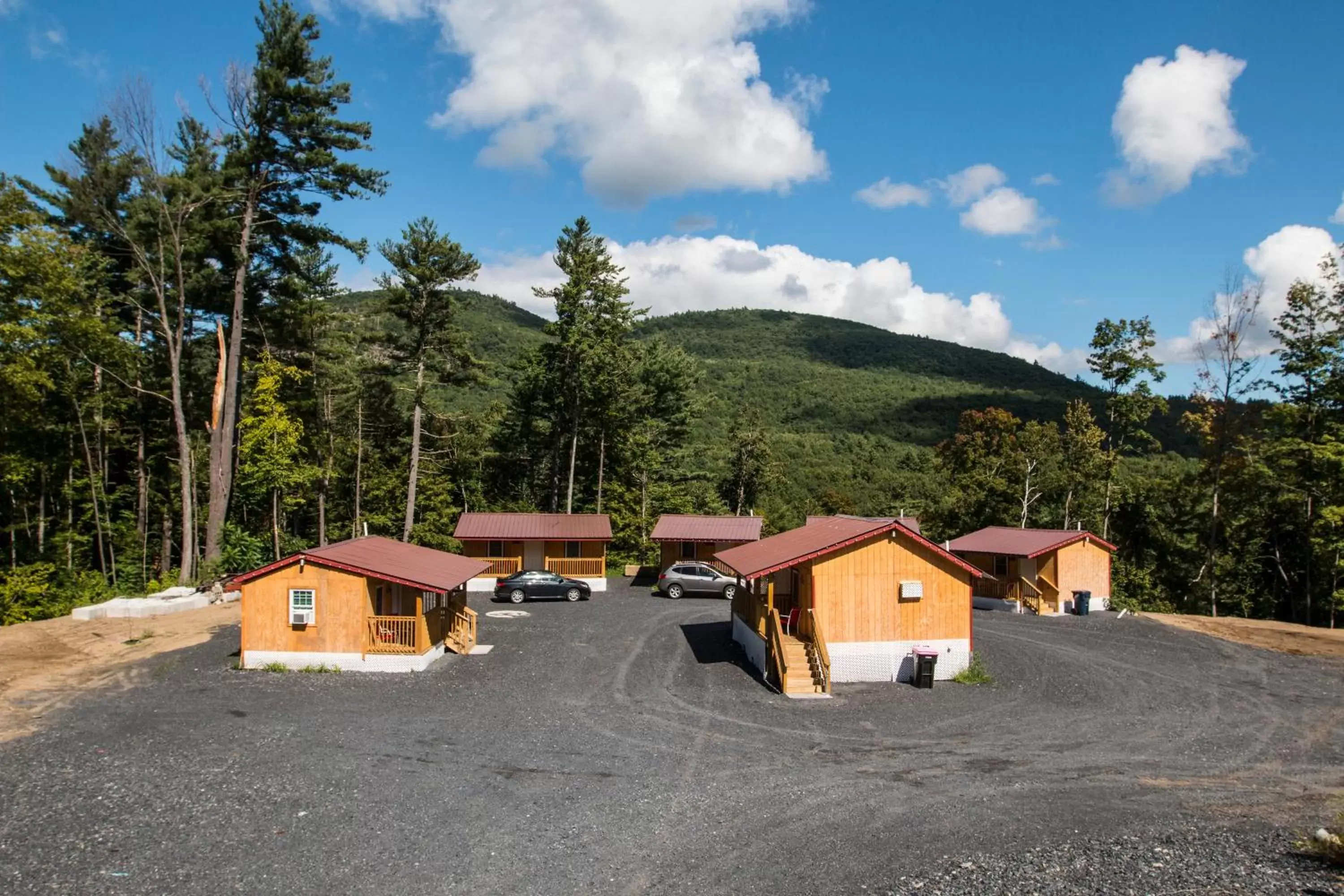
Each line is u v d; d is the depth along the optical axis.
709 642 26.12
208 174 37.00
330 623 21.28
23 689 18.59
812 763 14.66
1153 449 51.09
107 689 18.81
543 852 10.66
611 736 16.09
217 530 33.44
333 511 52.41
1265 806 12.88
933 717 18.20
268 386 38.28
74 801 12.13
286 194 35.00
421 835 11.14
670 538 40.62
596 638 26.66
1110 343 47.88
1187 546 46.41
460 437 55.19
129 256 37.94
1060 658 25.14
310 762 14.10
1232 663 25.08
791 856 10.62
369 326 51.31
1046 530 38.44
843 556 21.95
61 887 9.48
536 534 39.16
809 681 20.34
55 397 36.81
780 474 72.81
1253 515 43.00
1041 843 11.15
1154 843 11.11
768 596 22.22
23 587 30.73
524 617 30.88
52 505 39.88
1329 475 38.44
